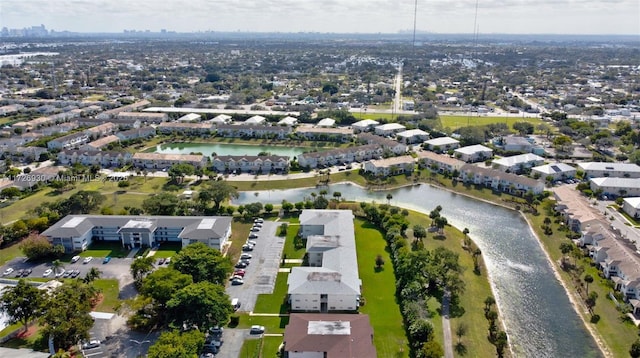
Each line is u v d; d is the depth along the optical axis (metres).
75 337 96.19
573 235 151.38
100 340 100.25
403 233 151.25
